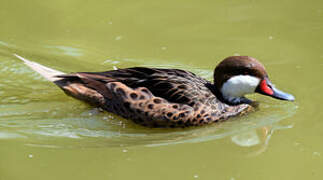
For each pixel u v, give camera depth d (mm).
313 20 18469
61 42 17422
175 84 13336
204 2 20156
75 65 16031
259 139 12656
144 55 16750
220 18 18922
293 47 16875
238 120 13680
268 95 13562
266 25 18328
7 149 12047
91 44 17359
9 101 14258
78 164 11531
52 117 13641
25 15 19109
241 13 19250
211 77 15398
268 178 11078
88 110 13945
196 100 13234
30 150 12070
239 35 17781
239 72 13531
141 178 11016
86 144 12484
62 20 18906
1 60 16016
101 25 18625
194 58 16531
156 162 11656
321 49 16672
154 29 18344
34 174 11078
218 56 16594
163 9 19672
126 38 17766
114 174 11156
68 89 14070
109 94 13594
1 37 17469
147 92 13227
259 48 16922
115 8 19781
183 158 11836
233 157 11891
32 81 15242
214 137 12836
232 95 13891
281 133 12844
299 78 15148
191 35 17922
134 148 12297
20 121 13398
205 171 11320
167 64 16172
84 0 20312
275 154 11953
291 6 19578
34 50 16797
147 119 13227
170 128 13305
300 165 11492
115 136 12969
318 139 12414
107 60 16422
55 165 11453
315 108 13766
